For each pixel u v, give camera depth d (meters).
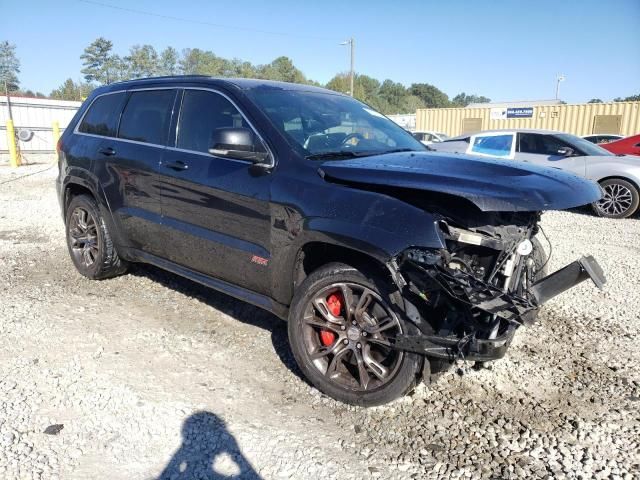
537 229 3.32
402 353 2.98
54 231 7.55
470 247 3.00
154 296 4.94
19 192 11.31
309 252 3.35
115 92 5.05
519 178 2.97
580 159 10.17
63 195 5.46
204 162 3.89
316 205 3.16
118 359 3.71
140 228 4.50
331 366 3.22
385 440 2.90
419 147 4.24
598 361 3.87
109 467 2.63
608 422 3.11
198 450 2.78
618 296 5.23
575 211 10.73
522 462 2.74
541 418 3.14
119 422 2.98
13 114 23.25
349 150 3.74
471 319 2.88
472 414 3.17
